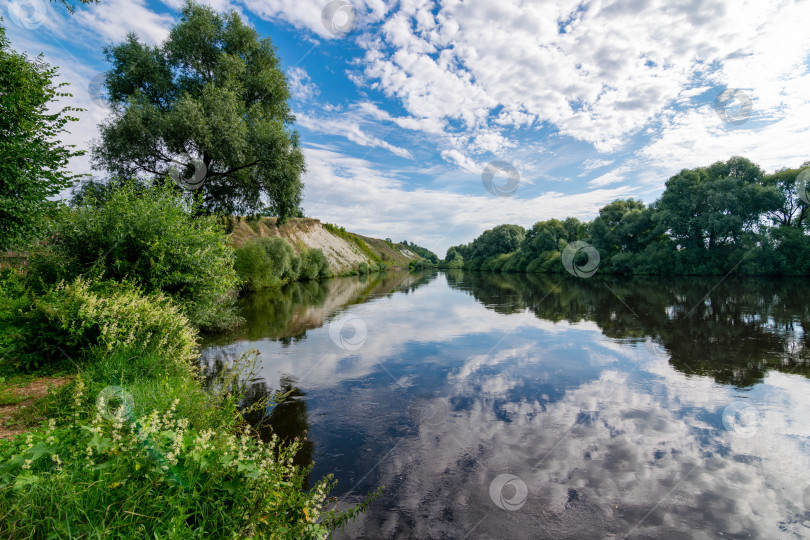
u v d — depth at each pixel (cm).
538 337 1010
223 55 1436
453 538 284
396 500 329
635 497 336
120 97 1402
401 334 1067
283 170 1510
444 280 4147
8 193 720
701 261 2959
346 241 7369
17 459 167
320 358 797
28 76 764
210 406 342
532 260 4825
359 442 436
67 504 150
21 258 892
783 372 665
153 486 171
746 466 383
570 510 317
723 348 834
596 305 1616
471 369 729
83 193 1286
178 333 545
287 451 258
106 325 470
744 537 286
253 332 1068
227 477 198
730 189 2755
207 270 787
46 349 462
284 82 1680
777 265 2567
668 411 521
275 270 2648
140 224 730
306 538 211
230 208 1559
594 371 708
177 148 1309
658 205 3419
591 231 3997
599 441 439
